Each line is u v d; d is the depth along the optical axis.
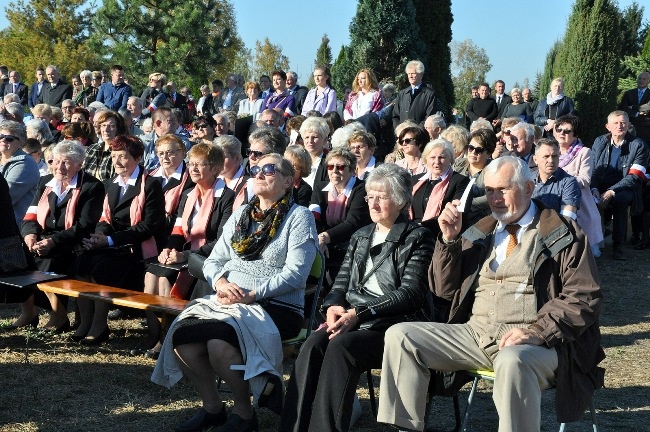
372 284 4.48
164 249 6.17
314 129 7.64
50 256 6.53
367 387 5.43
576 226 4.06
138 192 6.50
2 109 11.53
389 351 4.11
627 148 10.43
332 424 4.07
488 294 4.20
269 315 4.55
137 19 32.16
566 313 3.88
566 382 3.89
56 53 42.09
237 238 4.75
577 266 3.97
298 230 4.70
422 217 6.52
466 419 4.25
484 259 4.26
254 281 4.64
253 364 4.32
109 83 14.85
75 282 5.95
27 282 5.79
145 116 13.75
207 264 4.84
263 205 4.81
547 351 3.86
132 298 5.45
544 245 4.02
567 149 9.17
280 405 4.39
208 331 4.38
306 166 6.82
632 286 9.05
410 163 7.48
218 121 10.05
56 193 6.65
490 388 5.55
